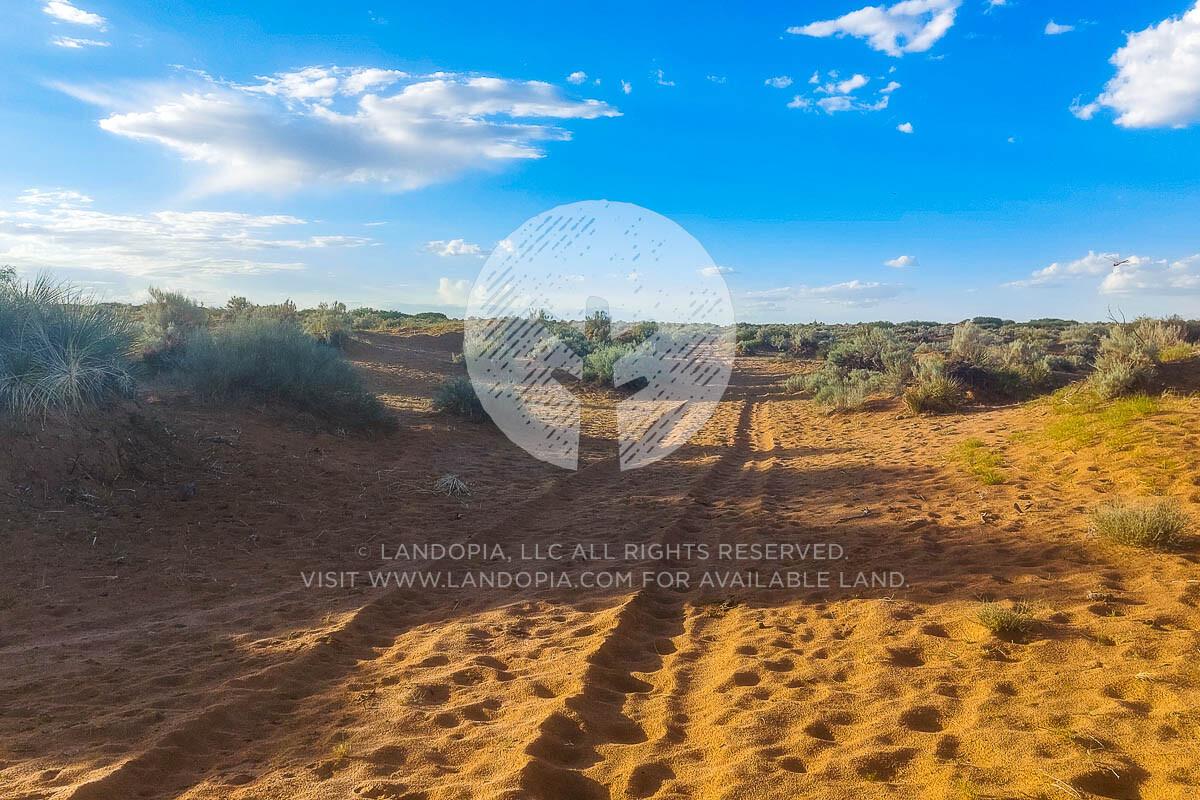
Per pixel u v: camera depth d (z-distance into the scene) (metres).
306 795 3.17
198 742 3.71
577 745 3.61
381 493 9.81
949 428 13.12
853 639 4.86
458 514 9.16
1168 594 4.96
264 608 5.95
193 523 7.85
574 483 11.17
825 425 16.38
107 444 8.54
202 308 20.80
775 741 3.53
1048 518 7.03
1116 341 15.02
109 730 3.79
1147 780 3.01
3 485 7.22
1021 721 3.55
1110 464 8.38
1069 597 5.14
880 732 3.54
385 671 4.71
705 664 4.68
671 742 3.63
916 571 6.09
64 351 9.09
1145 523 5.89
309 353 13.27
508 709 4.06
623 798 3.12
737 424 17.30
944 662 4.36
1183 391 12.01
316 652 4.92
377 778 3.30
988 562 6.08
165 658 4.88
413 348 27.22
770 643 4.89
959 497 8.37
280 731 3.88
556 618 5.65
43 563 6.42
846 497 9.15
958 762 3.22
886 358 23.05
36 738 3.72
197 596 6.22
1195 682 3.77
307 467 10.19
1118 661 4.11
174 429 9.87
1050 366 19.59
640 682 4.46
